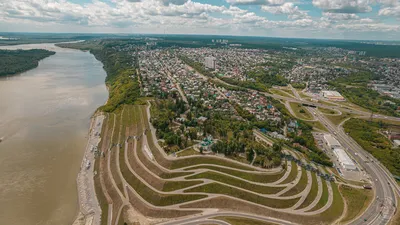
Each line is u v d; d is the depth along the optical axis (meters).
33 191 172.75
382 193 176.25
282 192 168.00
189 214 152.62
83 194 174.38
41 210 157.00
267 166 188.88
